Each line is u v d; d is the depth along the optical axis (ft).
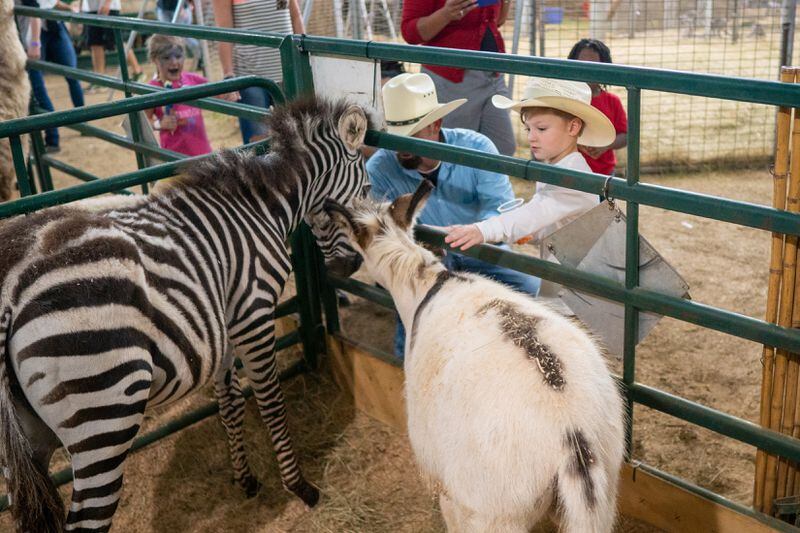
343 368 12.01
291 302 11.89
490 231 8.82
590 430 5.98
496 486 6.15
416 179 11.25
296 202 9.45
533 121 9.37
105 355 6.96
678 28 29.73
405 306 8.02
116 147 26.48
